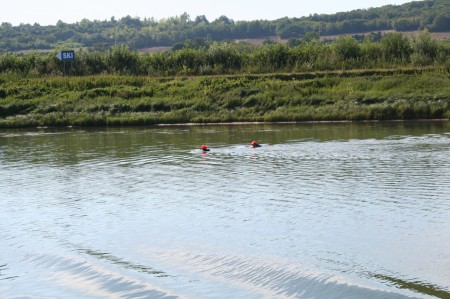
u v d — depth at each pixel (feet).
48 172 91.86
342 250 53.06
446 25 484.74
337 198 70.08
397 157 94.22
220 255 53.16
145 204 70.74
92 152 110.93
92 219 65.51
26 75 211.61
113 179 85.10
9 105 177.99
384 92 166.50
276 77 188.34
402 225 59.16
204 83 186.80
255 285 47.21
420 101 156.04
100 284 48.73
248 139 122.01
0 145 124.88
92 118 165.58
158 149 112.06
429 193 70.69
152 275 49.80
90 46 534.37
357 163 90.63
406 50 205.26
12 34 555.69
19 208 70.95
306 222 61.36
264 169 88.53
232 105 170.50
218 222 62.54
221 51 215.31
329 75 186.29
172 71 210.18
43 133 148.05
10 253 56.18
